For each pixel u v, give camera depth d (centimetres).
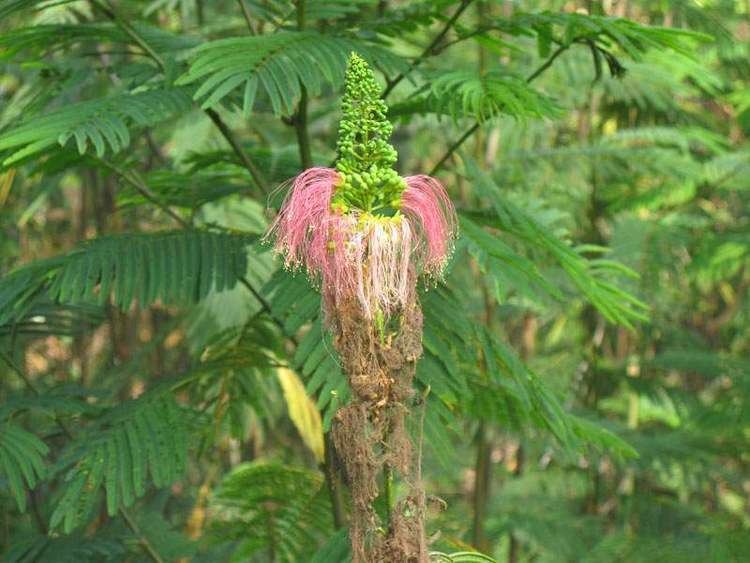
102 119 195
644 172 383
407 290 170
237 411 288
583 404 446
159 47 258
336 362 197
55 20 359
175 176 277
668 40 222
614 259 404
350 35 230
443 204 181
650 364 421
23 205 486
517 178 367
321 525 291
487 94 209
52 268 225
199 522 397
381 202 171
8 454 222
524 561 465
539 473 437
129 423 225
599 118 459
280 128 444
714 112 536
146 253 227
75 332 285
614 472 460
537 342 517
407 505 176
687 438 402
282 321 250
